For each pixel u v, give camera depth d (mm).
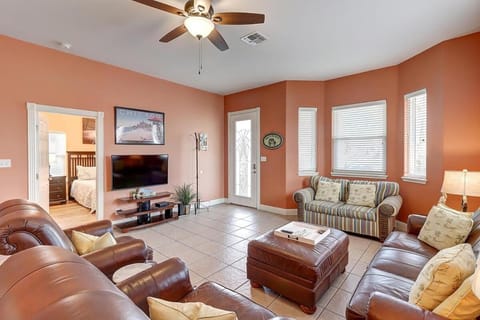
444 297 1145
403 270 1736
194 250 3141
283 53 3531
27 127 3215
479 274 885
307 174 4871
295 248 2105
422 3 2350
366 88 4289
